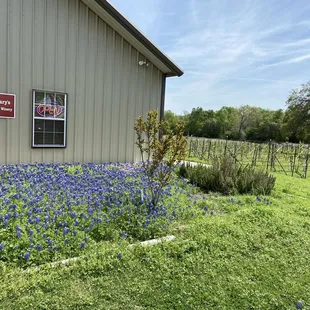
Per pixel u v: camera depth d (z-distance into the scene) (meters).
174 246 3.27
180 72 8.81
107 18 7.60
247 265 3.06
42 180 5.07
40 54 6.84
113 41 8.05
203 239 3.56
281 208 5.48
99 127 8.12
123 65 8.36
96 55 7.79
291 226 4.36
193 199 5.61
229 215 4.70
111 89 8.21
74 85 7.50
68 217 3.55
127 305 2.23
